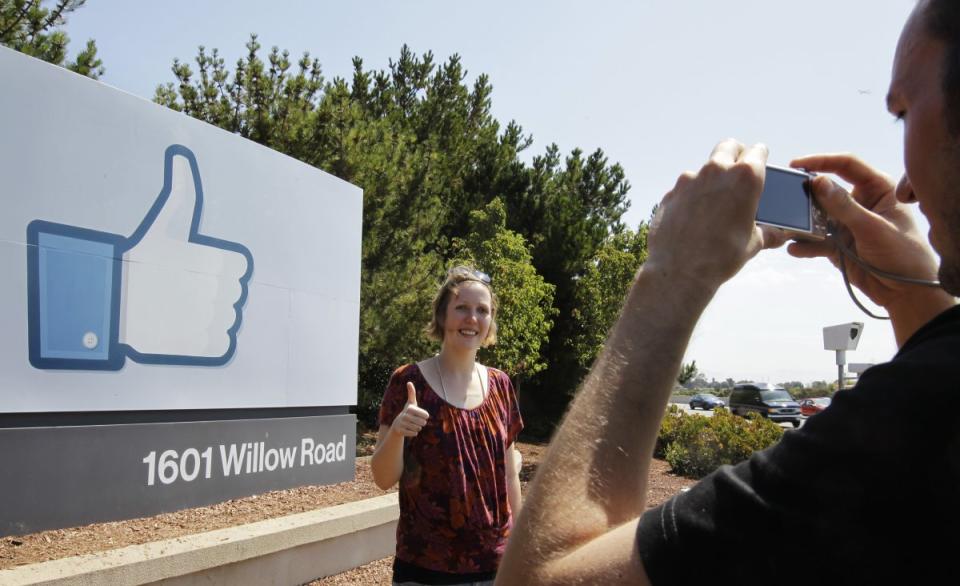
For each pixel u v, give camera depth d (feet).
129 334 16.90
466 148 58.80
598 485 2.37
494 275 39.60
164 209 17.88
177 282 18.16
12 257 14.73
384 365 41.96
